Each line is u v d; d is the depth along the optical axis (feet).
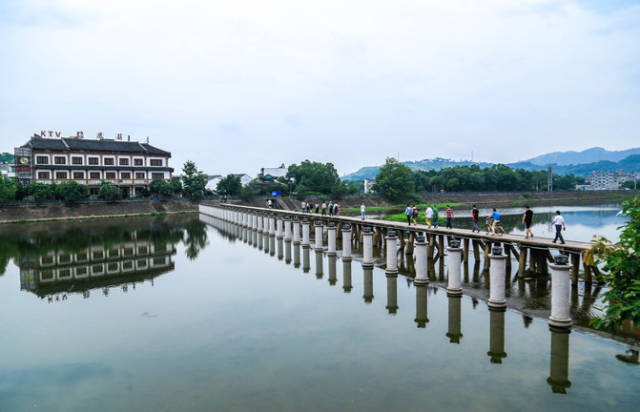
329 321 63.57
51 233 196.24
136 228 215.92
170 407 41.14
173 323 65.77
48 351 56.39
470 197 503.20
